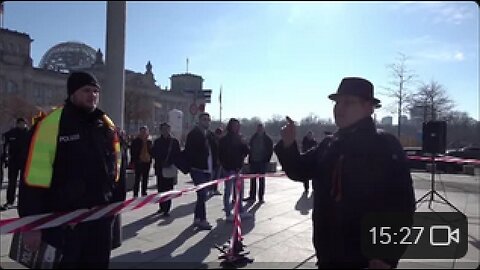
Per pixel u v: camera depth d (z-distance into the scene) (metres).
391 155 2.75
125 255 5.16
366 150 2.77
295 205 9.22
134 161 9.93
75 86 3.20
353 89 2.88
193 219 7.48
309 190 12.05
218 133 11.95
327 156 2.92
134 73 78.06
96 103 3.30
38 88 68.81
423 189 13.03
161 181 7.95
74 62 79.56
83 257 3.16
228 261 4.84
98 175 3.17
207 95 19.58
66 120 3.10
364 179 2.72
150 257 5.09
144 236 6.18
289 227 6.89
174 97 87.69
